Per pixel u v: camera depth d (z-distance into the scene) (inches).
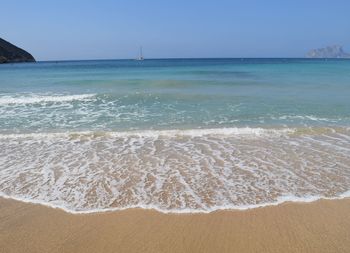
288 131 350.9
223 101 537.6
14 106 516.7
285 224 164.4
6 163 256.5
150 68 1862.7
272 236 153.9
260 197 194.5
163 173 233.6
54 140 323.0
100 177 226.7
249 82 847.1
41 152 285.0
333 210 179.2
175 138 328.8
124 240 151.6
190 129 359.6
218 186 210.7
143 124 390.9
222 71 1430.9
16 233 158.6
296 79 938.1
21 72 1486.2
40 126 386.6
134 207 183.3
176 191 203.2
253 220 168.4
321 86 734.5
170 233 157.0
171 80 874.8
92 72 1446.9
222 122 396.5
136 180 221.0
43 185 213.8
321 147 297.6
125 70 1625.2
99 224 165.9
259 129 354.9
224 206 183.3
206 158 267.0
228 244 147.9
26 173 235.0
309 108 474.0
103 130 362.3
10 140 323.3
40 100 564.4
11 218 172.6
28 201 191.8
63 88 748.0
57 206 185.3
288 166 247.4
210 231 158.6
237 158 266.8
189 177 225.9
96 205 185.9
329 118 415.8
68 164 253.8
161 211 178.1
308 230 158.9
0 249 145.3
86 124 394.9
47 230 161.0
